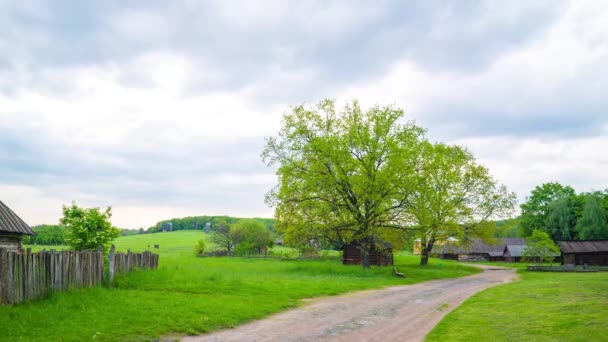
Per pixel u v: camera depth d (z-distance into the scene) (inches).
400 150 1647.4
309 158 1699.1
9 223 904.3
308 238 1796.3
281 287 1000.9
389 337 549.0
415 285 1295.5
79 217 1058.7
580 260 2581.2
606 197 3508.9
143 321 575.8
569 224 3511.3
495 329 563.2
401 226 1760.6
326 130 1737.2
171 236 7071.9
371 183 1584.6
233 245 3782.0
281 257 3041.3
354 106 1736.0
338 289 1056.8
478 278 1633.9
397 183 1632.6
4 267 593.6
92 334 502.3
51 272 690.2
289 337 542.9
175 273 1089.4
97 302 674.8
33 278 649.6
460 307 803.4
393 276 1537.9
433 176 2065.7
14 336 473.4
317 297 932.6
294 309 768.9
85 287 776.3
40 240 2628.0
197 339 523.8
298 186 1699.1
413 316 711.1
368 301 892.6
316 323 641.0
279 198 1733.5
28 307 601.6
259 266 1900.8
